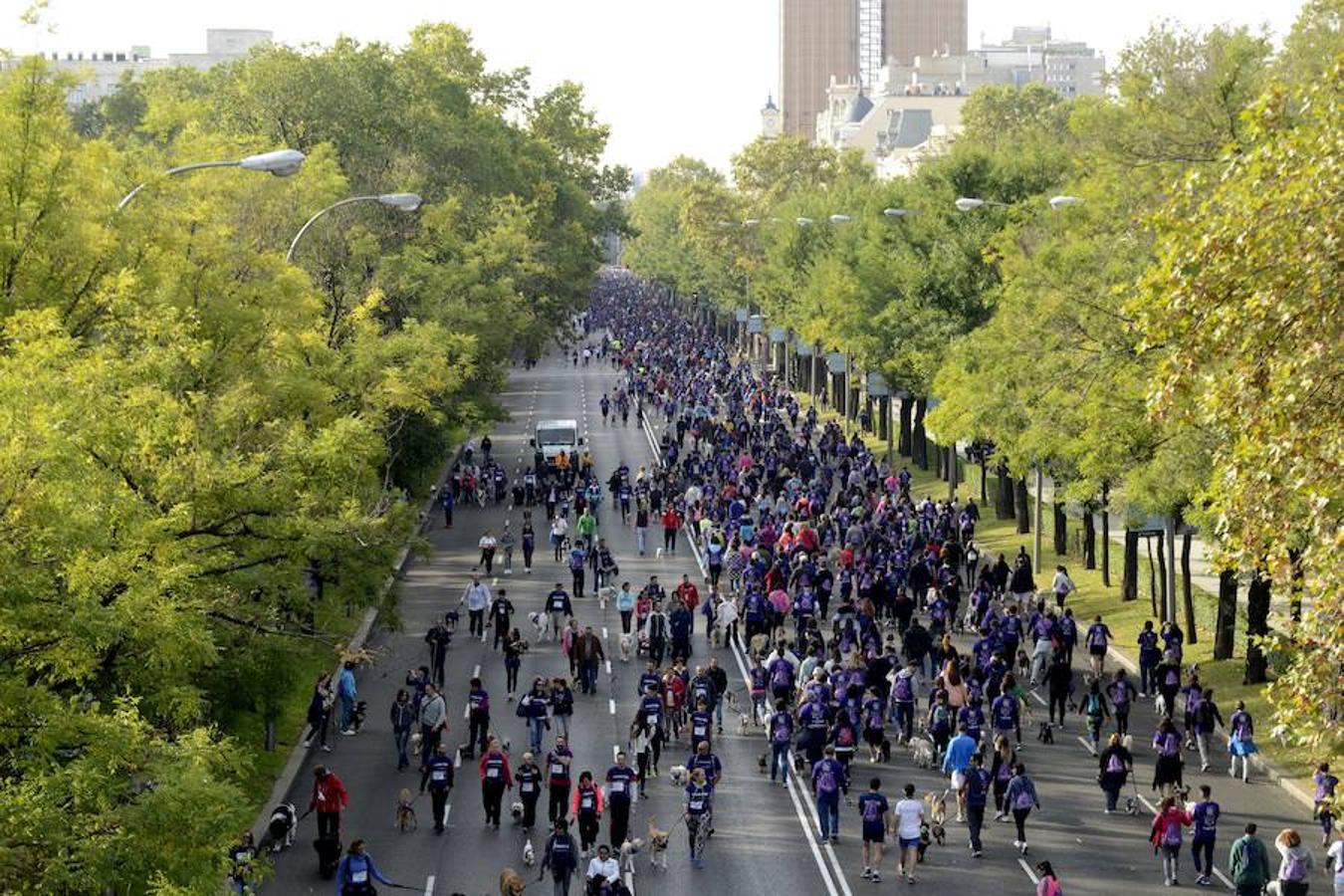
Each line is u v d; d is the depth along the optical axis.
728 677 64.19
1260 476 27.91
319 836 43.25
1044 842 45.44
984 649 59.22
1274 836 46.06
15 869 24.56
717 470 106.88
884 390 121.56
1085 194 66.12
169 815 25.55
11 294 39.41
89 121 166.75
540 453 112.25
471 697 53.22
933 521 89.19
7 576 25.83
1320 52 57.69
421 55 132.50
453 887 41.53
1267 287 26.92
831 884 42.12
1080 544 90.44
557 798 45.88
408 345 63.28
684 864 43.75
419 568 86.50
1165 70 62.34
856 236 129.62
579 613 75.88
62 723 25.81
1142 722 58.16
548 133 178.50
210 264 47.47
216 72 147.75
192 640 29.41
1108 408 59.53
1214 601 71.81
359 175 94.38
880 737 53.38
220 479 36.88
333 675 60.19
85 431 29.48
